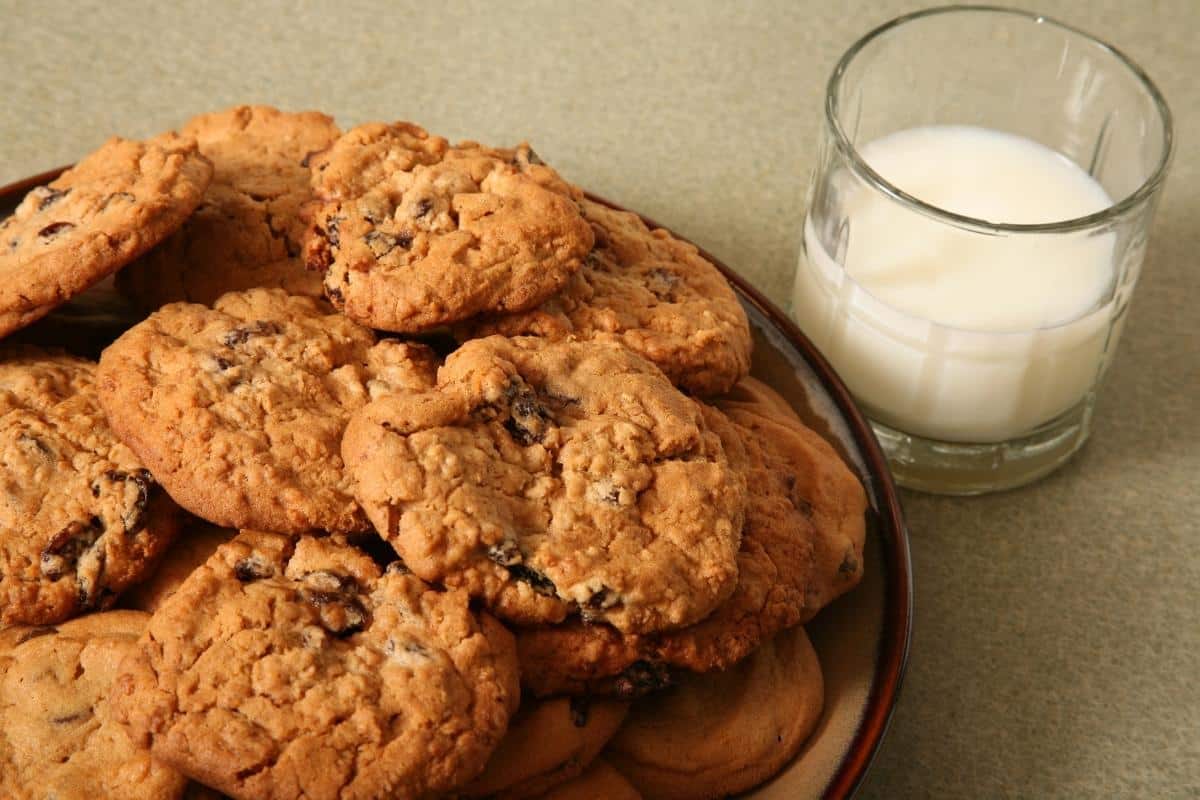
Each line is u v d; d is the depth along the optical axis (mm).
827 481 608
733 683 578
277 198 629
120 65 765
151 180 598
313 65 776
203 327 583
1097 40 676
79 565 565
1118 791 621
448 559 542
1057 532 677
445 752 529
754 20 813
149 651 538
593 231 619
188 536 580
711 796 569
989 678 642
